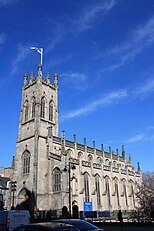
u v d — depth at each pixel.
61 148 80.12
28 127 87.81
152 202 80.31
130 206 99.56
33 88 94.06
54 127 91.19
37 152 79.69
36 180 75.50
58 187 73.44
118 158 116.62
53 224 14.96
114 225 47.28
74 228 14.85
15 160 86.38
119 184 98.94
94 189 83.81
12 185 77.81
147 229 38.94
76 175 78.25
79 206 74.62
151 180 117.06
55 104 96.00
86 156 97.69
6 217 38.91
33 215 69.25
